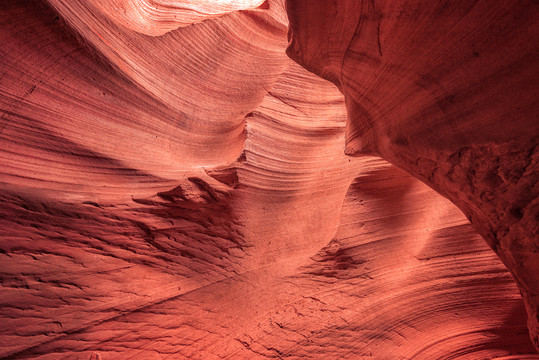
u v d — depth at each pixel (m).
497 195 1.66
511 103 1.42
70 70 3.48
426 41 1.82
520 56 1.34
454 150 1.79
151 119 4.55
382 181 5.94
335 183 5.86
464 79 1.63
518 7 1.29
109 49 3.99
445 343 6.17
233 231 4.94
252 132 5.22
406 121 2.15
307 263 5.58
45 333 3.12
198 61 5.59
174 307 4.14
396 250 6.06
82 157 3.62
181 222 4.44
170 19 5.31
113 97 4.01
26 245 3.08
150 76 4.68
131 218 3.99
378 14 2.20
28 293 3.03
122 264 3.76
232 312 4.73
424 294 6.18
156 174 4.34
